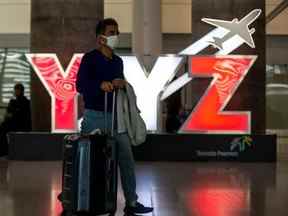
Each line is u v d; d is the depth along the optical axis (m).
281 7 21.42
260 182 9.55
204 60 14.01
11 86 23.88
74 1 14.34
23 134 13.96
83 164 5.72
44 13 14.34
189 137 14.02
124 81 6.34
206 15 14.47
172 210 6.68
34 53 14.36
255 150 13.96
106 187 5.84
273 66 24.36
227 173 11.12
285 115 24.22
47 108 14.46
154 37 16.58
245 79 14.34
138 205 6.47
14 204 7.11
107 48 6.47
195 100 14.26
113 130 6.36
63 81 13.97
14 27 23.89
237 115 14.00
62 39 14.30
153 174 10.84
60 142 13.91
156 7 16.58
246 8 14.34
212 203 7.21
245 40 14.24
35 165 12.67
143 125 6.44
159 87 14.04
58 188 8.66
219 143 13.98
